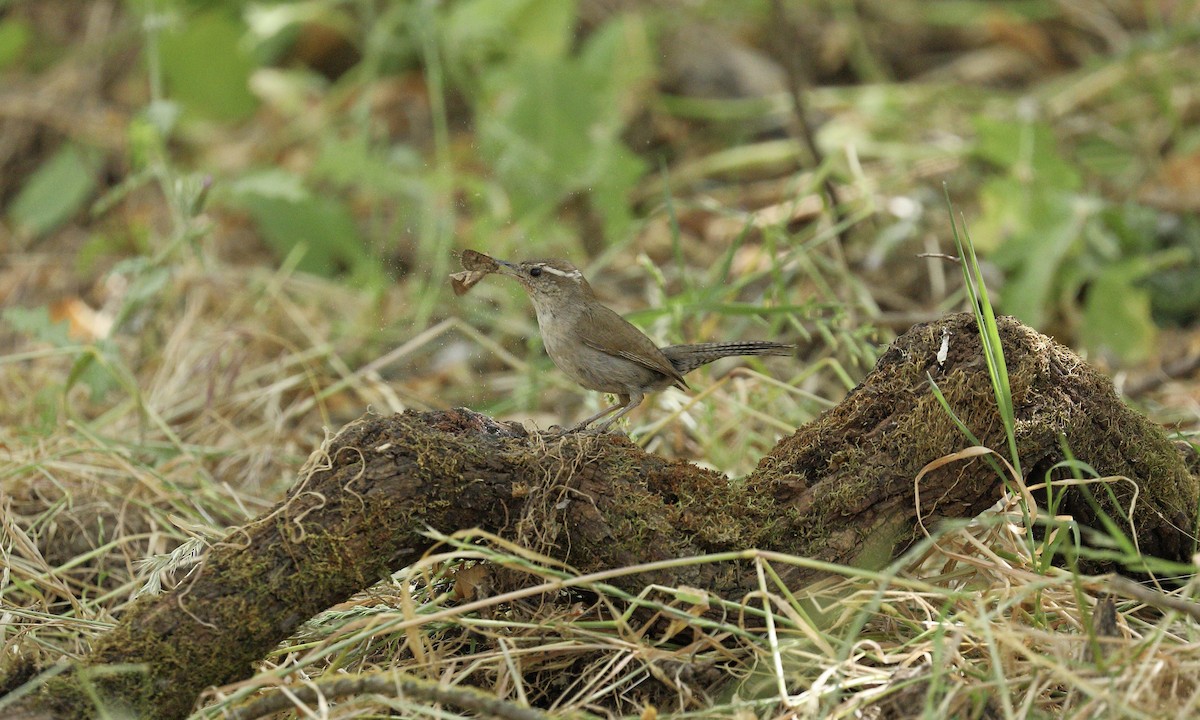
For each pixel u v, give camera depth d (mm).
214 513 9688
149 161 13297
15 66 18625
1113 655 6090
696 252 14797
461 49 16688
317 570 6547
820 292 12633
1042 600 6922
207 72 16938
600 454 7027
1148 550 7609
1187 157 14820
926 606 6758
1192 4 16859
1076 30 18391
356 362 13055
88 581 8922
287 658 7184
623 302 13781
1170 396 11305
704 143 16719
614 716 6574
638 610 6867
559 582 6410
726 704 6418
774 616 6547
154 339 12859
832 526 6926
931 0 18812
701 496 6992
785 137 16469
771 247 11039
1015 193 13266
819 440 7164
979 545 7027
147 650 6293
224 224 16047
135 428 11188
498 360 13094
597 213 15273
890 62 18094
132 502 9242
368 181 14469
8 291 14703
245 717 6062
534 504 6879
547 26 16281
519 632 6977
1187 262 13469
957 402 7035
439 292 13422
